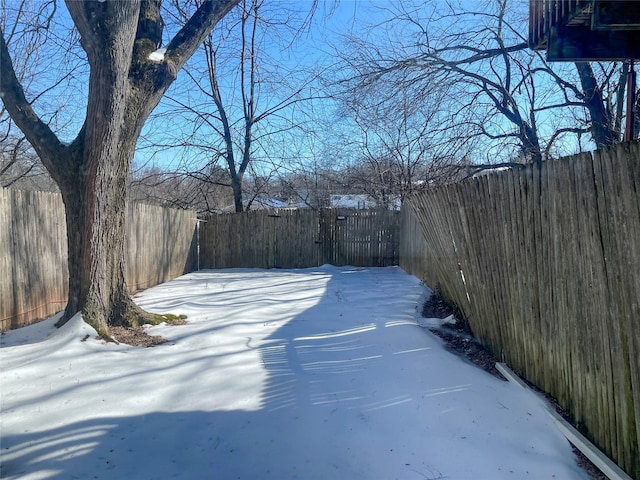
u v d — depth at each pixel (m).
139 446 3.02
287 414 3.49
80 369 4.30
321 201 21.42
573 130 8.94
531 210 3.74
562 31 4.28
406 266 12.58
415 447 3.02
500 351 4.57
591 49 4.28
